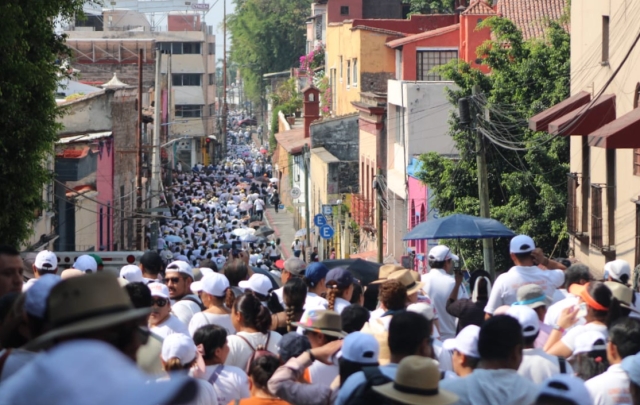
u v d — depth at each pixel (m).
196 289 11.06
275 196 74.38
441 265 11.79
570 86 27.44
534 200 28.09
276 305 11.66
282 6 122.69
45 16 18.66
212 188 80.75
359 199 45.69
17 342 5.48
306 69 86.31
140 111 39.91
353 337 7.07
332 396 7.27
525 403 6.31
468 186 29.22
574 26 26.61
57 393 3.23
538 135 28.47
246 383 8.18
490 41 31.12
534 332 7.74
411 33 56.91
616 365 7.00
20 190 18.53
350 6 75.56
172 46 111.94
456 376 7.30
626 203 22.39
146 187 51.47
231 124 172.75
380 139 43.19
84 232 35.59
